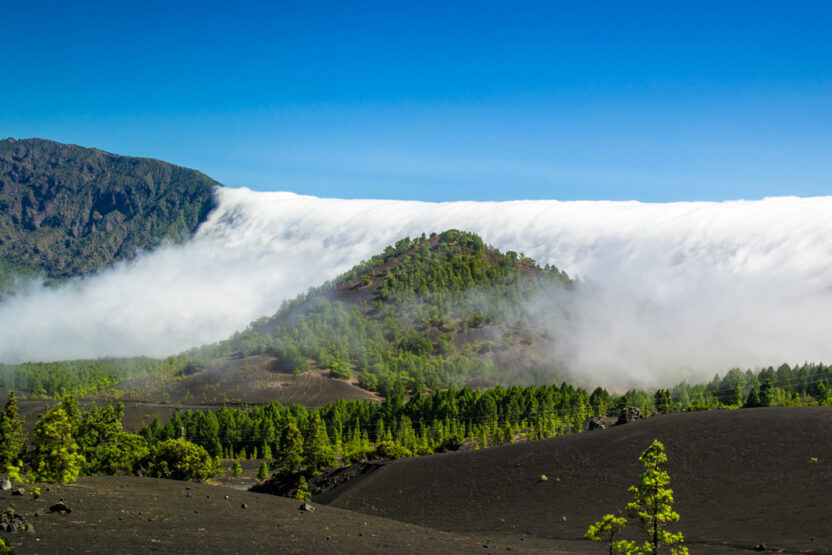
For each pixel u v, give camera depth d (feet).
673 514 182.09
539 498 316.19
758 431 310.45
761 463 280.92
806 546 200.54
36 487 201.46
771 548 204.54
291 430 479.00
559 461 350.23
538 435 545.85
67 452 238.27
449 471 376.27
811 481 254.27
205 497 234.17
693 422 344.90
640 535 244.83
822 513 224.74
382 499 360.69
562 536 263.70
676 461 306.14
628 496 291.79
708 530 234.17
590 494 305.53
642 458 184.34
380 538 188.03
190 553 138.10
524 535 273.33
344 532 190.29
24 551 125.80
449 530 300.81
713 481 278.46
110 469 414.00
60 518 159.22
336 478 438.81
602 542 245.86
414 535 206.69
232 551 144.36
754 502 250.16
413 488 365.20
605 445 351.46
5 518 145.69
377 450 516.32
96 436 425.28
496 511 314.55
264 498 252.62
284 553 149.07
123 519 167.63
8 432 345.92
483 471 365.61
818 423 301.84
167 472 432.25
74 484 230.48
